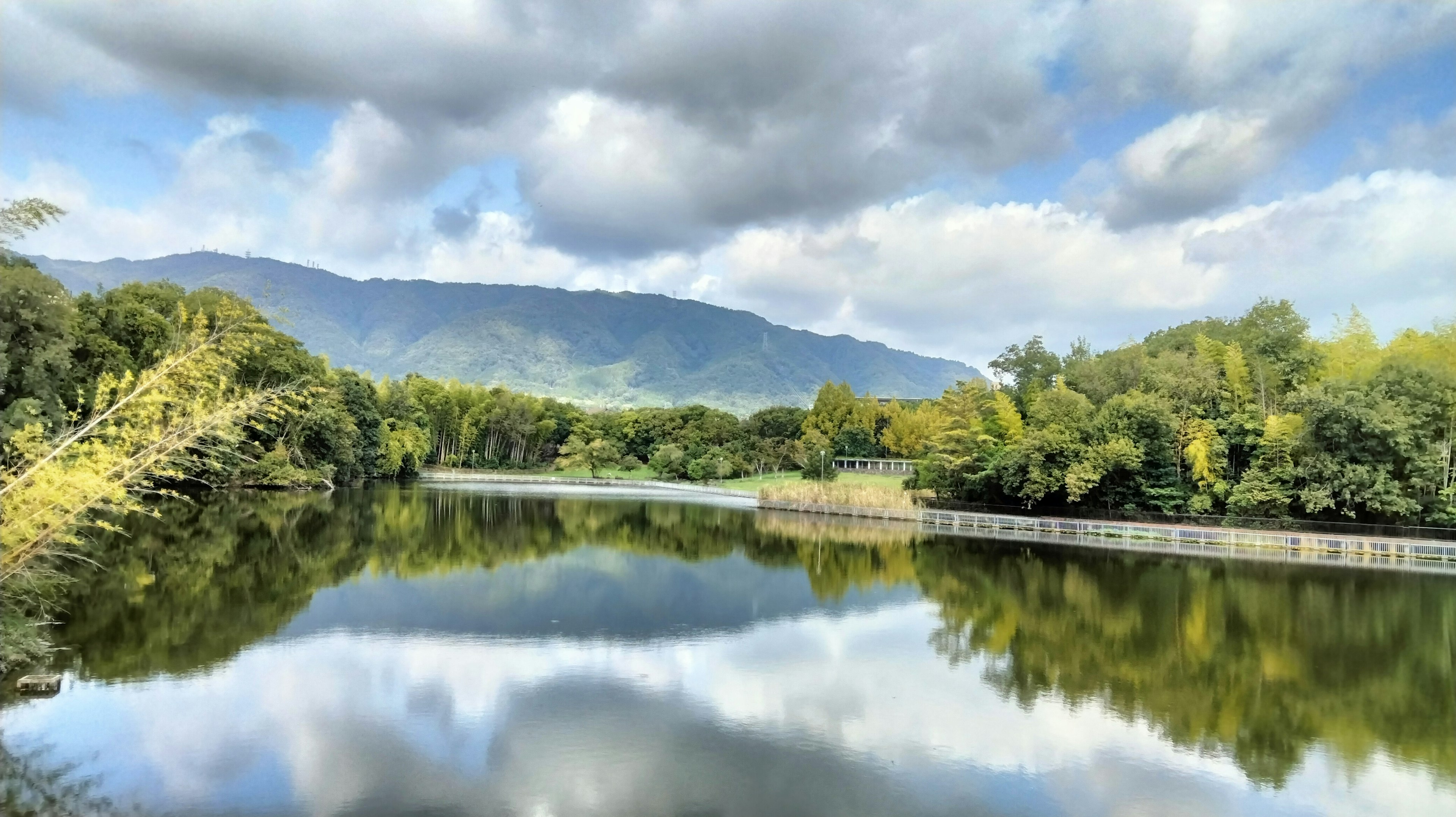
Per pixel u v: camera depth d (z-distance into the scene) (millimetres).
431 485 112562
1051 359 100125
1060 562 48031
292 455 82250
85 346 54250
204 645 25047
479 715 19672
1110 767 17656
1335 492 55188
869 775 16906
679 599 34531
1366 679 24359
